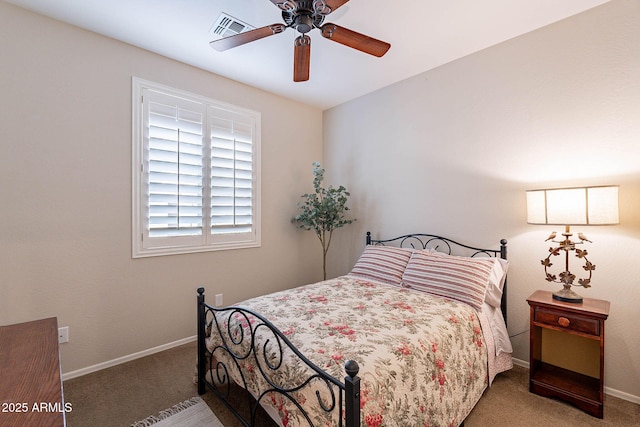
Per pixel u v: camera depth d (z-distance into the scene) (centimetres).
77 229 218
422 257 245
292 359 132
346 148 367
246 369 156
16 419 72
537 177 224
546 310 192
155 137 254
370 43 182
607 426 166
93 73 224
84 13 204
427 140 289
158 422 170
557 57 214
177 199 267
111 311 233
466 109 261
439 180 280
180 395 195
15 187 196
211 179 289
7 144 193
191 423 169
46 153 206
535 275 225
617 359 192
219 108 295
